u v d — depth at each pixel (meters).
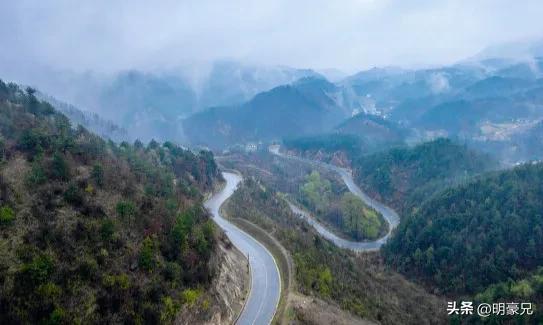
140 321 37.69
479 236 106.25
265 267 70.75
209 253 54.91
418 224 125.19
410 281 107.44
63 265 37.34
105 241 42.91
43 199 44.44
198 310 45.06
